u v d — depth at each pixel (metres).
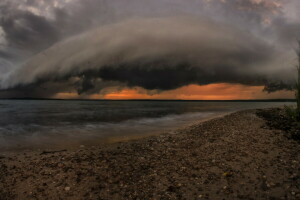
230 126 16.92
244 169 7.23
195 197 5.60
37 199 5.81
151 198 5.65
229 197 5.49
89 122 25.72
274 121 17.44
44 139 14.65
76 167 8.09
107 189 6.26
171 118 30.67
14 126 21.80
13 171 7.86
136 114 40.06
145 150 10.52
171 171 7.44
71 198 5.82
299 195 5.27
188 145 11.15
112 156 9.52
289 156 8.19
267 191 5.64
